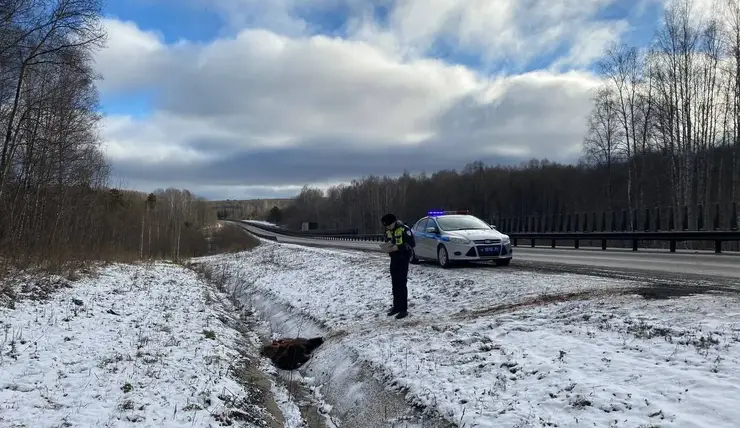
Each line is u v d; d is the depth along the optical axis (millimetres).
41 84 27094
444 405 5605
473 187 92375
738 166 30234
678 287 8477
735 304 6598
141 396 6391
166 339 9812
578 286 9484
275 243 52125
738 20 29469
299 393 8211
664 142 34094
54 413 5598
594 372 5289
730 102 31141
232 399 6996
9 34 22406
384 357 7613
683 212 31359
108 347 8734
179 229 52375
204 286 22156
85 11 23016
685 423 3988
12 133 25531
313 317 12492
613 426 4250
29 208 26156
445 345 7387
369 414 6531
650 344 5641
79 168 32281
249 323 14883
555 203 79625
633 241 20953
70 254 21875
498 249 13609
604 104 38500
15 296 12039
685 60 32000
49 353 7961
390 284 13273
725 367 4715
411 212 99438
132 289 17094
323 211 142375
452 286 11531
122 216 46469
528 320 7578
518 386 5492
